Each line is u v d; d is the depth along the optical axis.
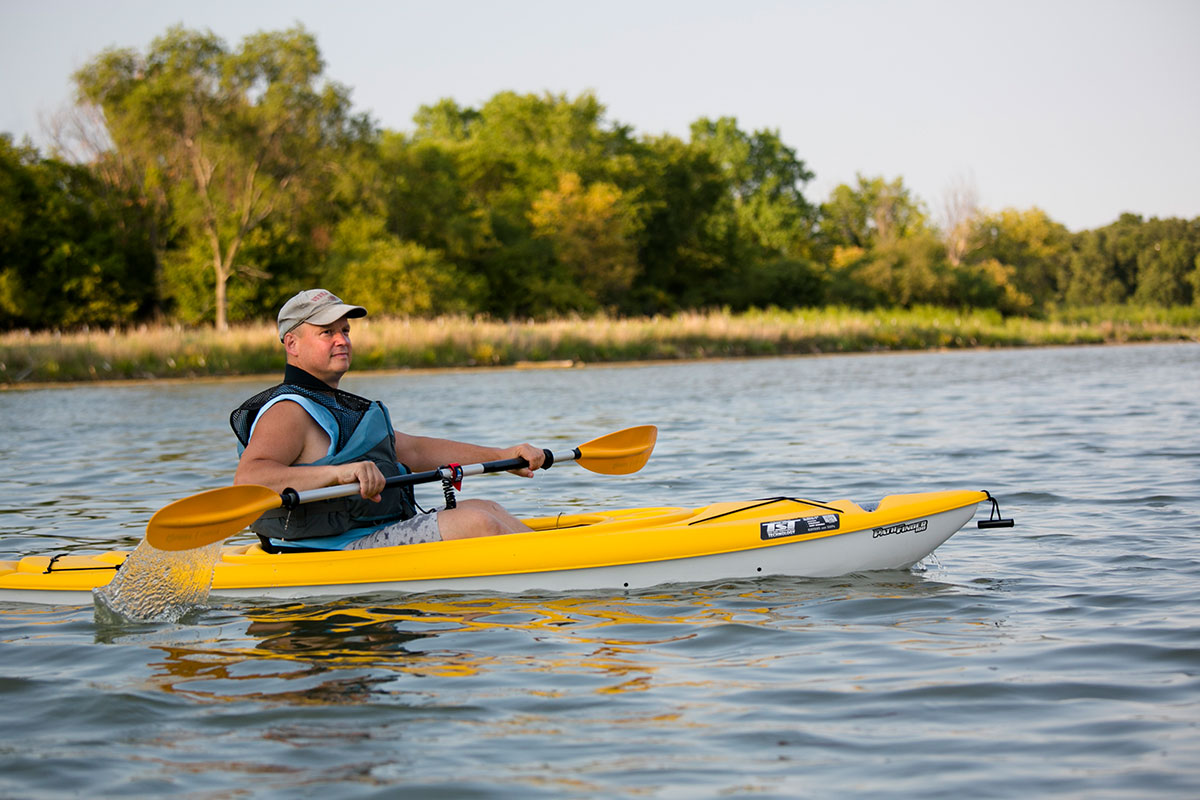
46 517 6.52
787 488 7.13
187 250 40.22
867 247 80.31
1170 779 2.52
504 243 49.09
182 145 36.16
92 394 19.28
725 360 29.92
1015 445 9.07
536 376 23.00
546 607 4.25
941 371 22.09
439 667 3.49
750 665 3.46
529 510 6.51
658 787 2.53
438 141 54.72
